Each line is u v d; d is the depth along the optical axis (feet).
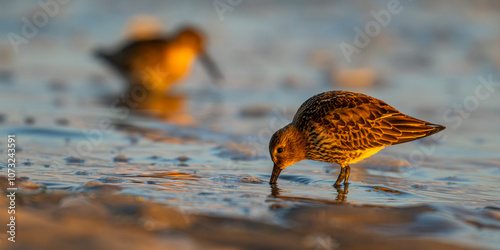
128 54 61.05
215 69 63.31
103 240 20.25
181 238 21.31
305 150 34.06
